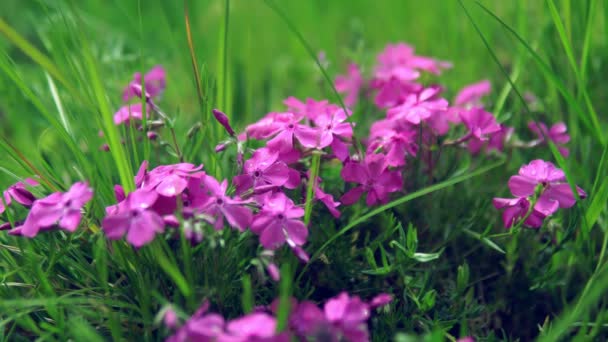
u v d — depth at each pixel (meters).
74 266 0.38
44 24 0.51
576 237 0.40
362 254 0.40
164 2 0.60
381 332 0.37
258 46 0.57
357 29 0.56
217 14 0.59
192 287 0.35
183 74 0.52
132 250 0.37
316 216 0.39
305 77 0.56
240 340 0.33
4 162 0.39
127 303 0.37
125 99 0.43
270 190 0.36
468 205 0.42
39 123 0.46
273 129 0.39
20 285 0.38
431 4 0.56
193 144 0.42
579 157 0.45
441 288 0.40
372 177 0.39
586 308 0.35
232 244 0.37
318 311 0.34
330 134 0.38
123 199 0.37
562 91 0.40
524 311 0.40
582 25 0.45
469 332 0.40
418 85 0.43
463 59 0.52
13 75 0.38
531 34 0.49
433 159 0.42
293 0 0.63
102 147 0.40
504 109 0.47
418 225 0.41
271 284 0.38
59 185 0.39
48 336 0.35
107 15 0.60
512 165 0.44
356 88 0.47
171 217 0.35
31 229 0.35
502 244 0.41
